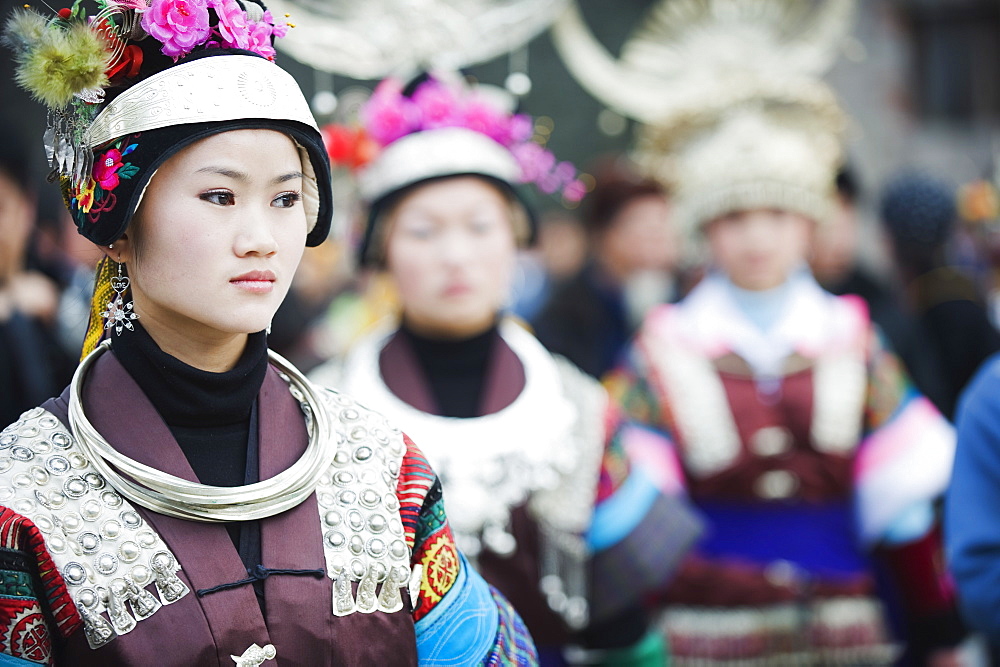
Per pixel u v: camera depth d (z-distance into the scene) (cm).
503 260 700
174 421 366
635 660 700
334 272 1262
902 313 1041
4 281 739
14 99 914
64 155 359
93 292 387
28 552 332
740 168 887
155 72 357
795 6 1147
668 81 1152
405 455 398
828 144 946
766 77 1105
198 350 367
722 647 827
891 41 2348
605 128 2052
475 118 706
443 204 682
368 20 747
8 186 729
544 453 670
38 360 733
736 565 838
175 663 334
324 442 378
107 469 345
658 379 872
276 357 399
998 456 626
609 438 707
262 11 386
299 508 366
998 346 1093
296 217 368
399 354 697
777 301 886
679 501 732
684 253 977
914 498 839
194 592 341
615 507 695
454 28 762
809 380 862
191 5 355
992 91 2497
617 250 1165
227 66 355
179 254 349
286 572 354
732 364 866
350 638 358
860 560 853
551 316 1067
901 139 2345
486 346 699
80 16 363
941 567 859
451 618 397
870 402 865
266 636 345
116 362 370
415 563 394
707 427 854
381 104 712
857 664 829
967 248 1538
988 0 2405
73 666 333
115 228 349
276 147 357
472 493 652
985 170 2348
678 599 841
